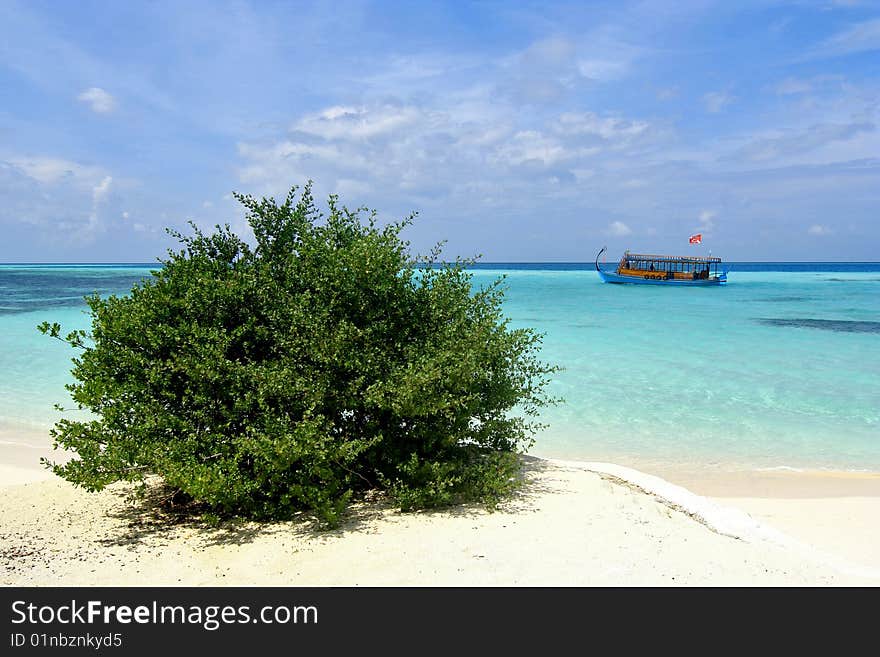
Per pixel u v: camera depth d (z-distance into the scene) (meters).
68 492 8.39
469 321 8.43
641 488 9.34
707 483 10.91
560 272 154.12
